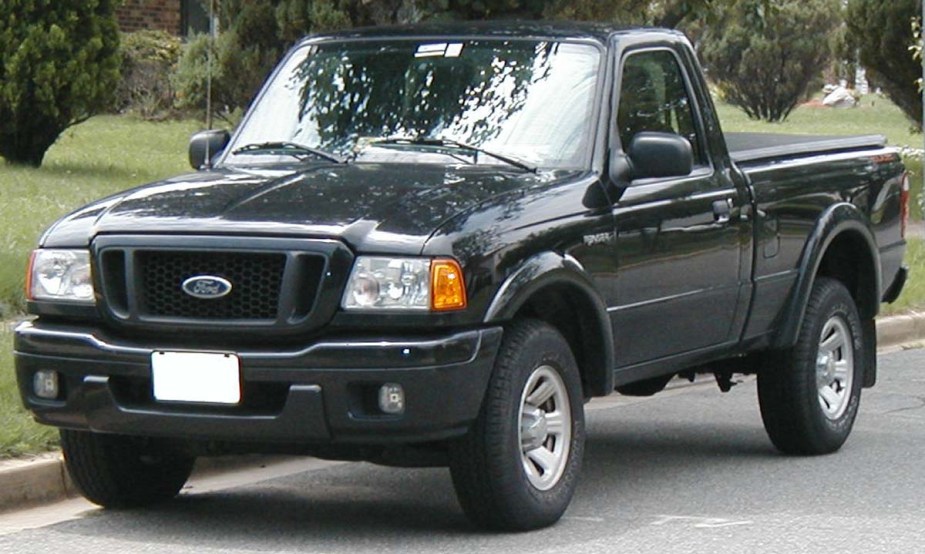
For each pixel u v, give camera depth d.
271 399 8.87
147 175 25.23
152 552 9.12
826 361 12.00
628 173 10.07
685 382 15.53
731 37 49.25
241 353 8.75
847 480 11.16
